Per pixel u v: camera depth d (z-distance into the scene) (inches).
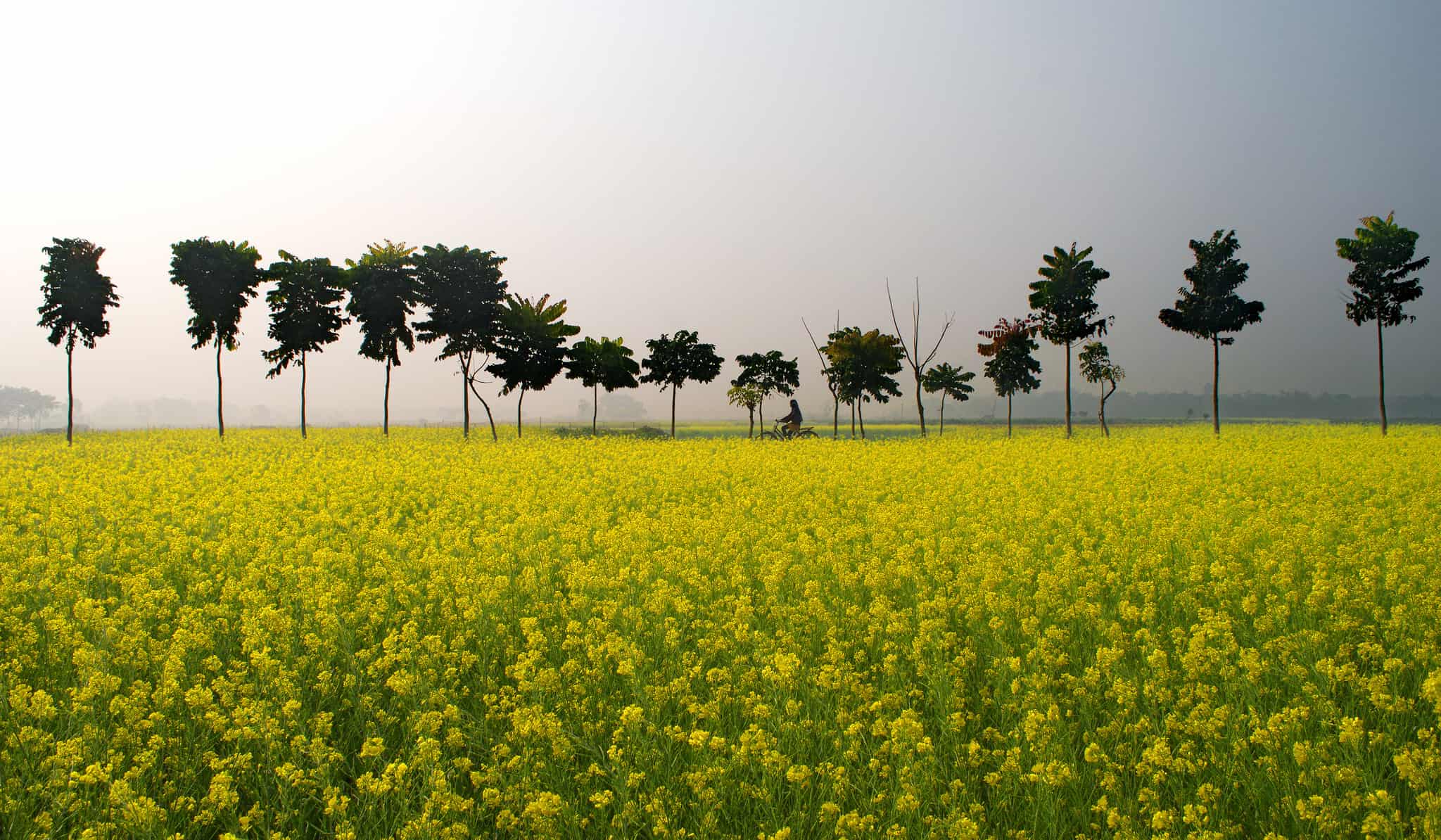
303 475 790.5
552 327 2026.3
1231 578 338.3
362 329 1892.2
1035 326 1945.1
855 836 170.1
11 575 351.9
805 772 177.2
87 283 1756.9
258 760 208.8
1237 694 229.5
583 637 282.5
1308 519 489.1
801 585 349.1
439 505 612.4
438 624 310.2
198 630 279.4
